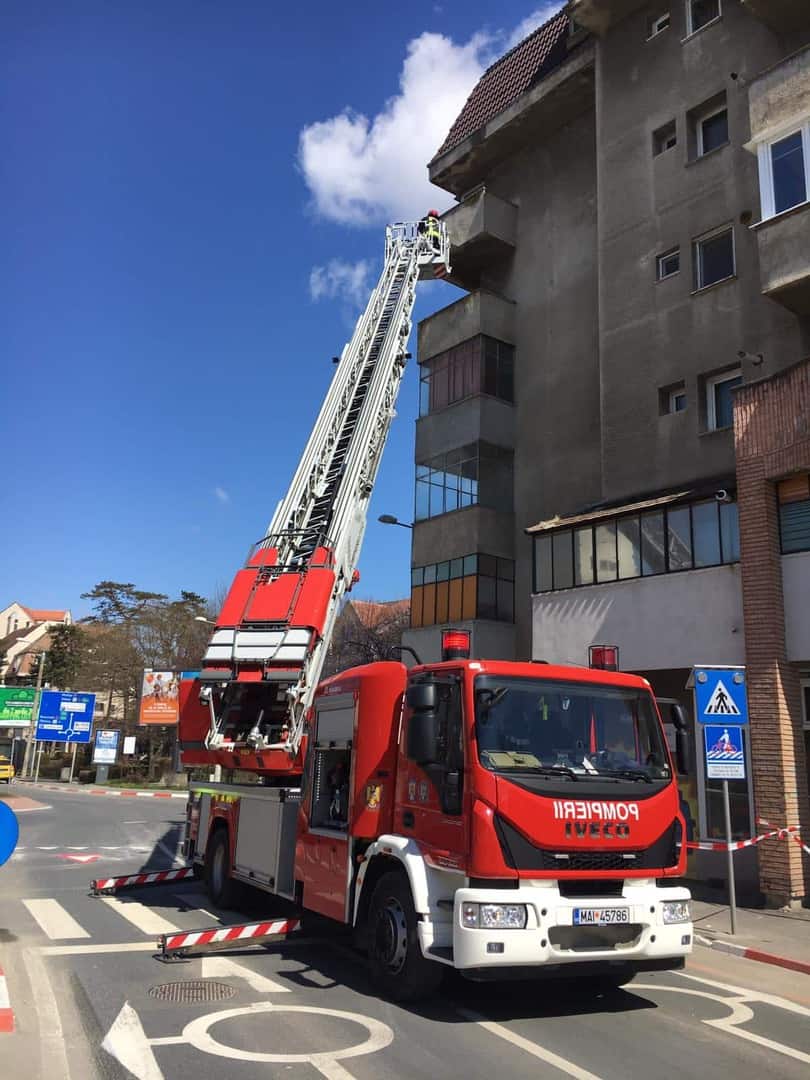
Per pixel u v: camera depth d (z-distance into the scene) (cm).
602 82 2203
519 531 2362
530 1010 658
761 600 1273
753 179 1797
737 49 1883
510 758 643
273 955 837
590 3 2156
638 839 651
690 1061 552
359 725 793
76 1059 525
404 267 1866
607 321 2059
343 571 1275
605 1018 645
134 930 941
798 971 855
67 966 770
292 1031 586
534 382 2431
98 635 5997
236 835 1047
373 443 1511
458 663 687
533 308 2495
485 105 2797
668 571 1495
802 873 1177
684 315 1884
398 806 718
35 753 5816
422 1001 669
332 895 787
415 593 2477
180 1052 539
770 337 1709
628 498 1900
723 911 1148
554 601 1698
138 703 5316
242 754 1034
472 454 2380
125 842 1927
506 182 2700
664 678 1559
